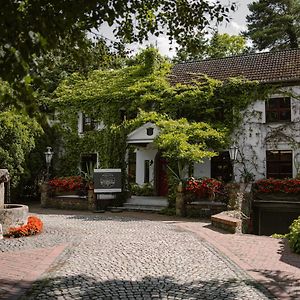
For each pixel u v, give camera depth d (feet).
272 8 129.80
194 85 71.97
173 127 62.75
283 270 25.38
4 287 20.33
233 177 65.87
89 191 65.05
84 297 19.03
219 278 23.04
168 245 32.89
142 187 73.31
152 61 82.64
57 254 28.71
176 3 20.21
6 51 10.97
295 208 58.18
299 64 69.26
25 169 74.43
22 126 69.46
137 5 19.31
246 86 66.90
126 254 29.07
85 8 13.05
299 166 63.31
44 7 11.78
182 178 60.29
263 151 65.87
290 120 64.90
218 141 63.16
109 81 85.30
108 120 77.30
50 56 15.78
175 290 20.44
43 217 53.78
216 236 38.32
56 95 85.66
